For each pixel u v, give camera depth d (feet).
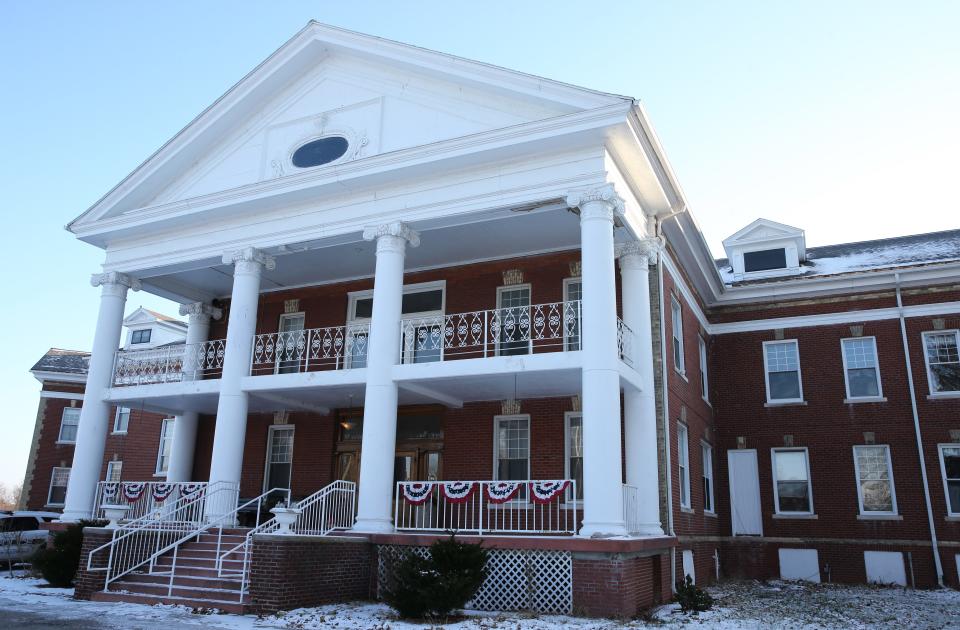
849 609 48.06
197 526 50.70
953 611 48.03
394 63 52.95
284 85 58.13
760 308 76.38
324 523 47.03
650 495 48.39
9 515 71.87
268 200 54.95
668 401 53.21
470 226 54.60
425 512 57.67
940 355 69.21
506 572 42.22
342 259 62.69
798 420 72.18
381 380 48.73
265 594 39.34
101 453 59.52
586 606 39.75
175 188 60.85
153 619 37.14
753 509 71.41
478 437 58.08
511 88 48.16
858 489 68.69
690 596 43.50
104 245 63.72
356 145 53.67
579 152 46.65
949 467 66.49
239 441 53.36
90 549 46.09
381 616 38.19
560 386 52.19
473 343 55.57
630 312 51.90
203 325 72.23
